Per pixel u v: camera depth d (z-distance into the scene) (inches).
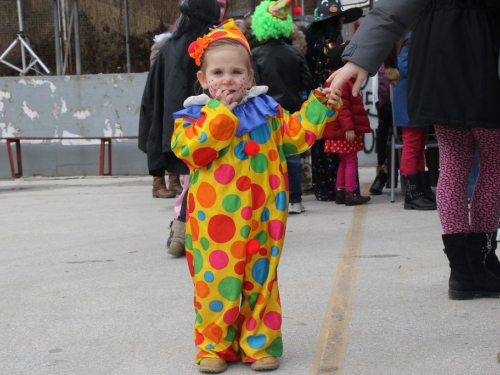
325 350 108.3
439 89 125.0
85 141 464.1
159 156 191.6
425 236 198.7
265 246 101.7
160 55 195.2
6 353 113.7
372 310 128.4
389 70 252.2
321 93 103.5
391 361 102.3
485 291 132.6
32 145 466.9
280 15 236.4
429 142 293.7
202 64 103.9
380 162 299.3
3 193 381.4
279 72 235.5
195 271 101.8
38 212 293.1
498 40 124.2
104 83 455.2
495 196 131.6
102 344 116.3
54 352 113.3
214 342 101.4
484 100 122.6
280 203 102.0
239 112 101.1
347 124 253.9
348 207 263.6
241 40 102.6
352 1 388.2
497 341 109.1
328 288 145.3
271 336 101.4
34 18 567.2
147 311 134.9
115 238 221.6
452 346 107.7
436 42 125.6
